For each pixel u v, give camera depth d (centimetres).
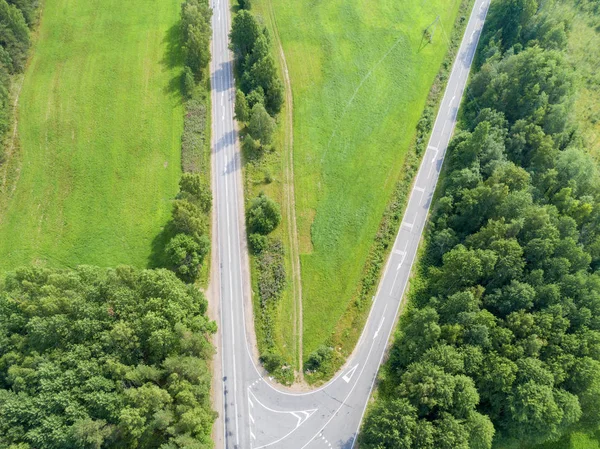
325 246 9831
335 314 8988
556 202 9431
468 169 10350
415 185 11069
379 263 9712
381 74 13038
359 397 8119
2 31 11875
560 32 12875
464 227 9956
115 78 12331
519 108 11588
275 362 8219
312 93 12406
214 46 13462
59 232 9750
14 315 6812
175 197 9775
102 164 10750
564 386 7081
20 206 10069
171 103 11888
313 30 13825
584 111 12838
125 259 9444
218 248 9612
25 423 6156
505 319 7712
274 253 9556
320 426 7819
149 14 13888
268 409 7925
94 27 13462
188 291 8150
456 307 7788
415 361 7762
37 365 6494
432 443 6506
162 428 6650
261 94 11431
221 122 11675
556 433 6931
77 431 5972
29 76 12262
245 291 9088
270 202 9712
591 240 8869
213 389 8050
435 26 14550
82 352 6606
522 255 8244
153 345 6894
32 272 7450
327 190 10662
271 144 11150
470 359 7181
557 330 7238
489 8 15138
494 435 7175
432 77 13325
